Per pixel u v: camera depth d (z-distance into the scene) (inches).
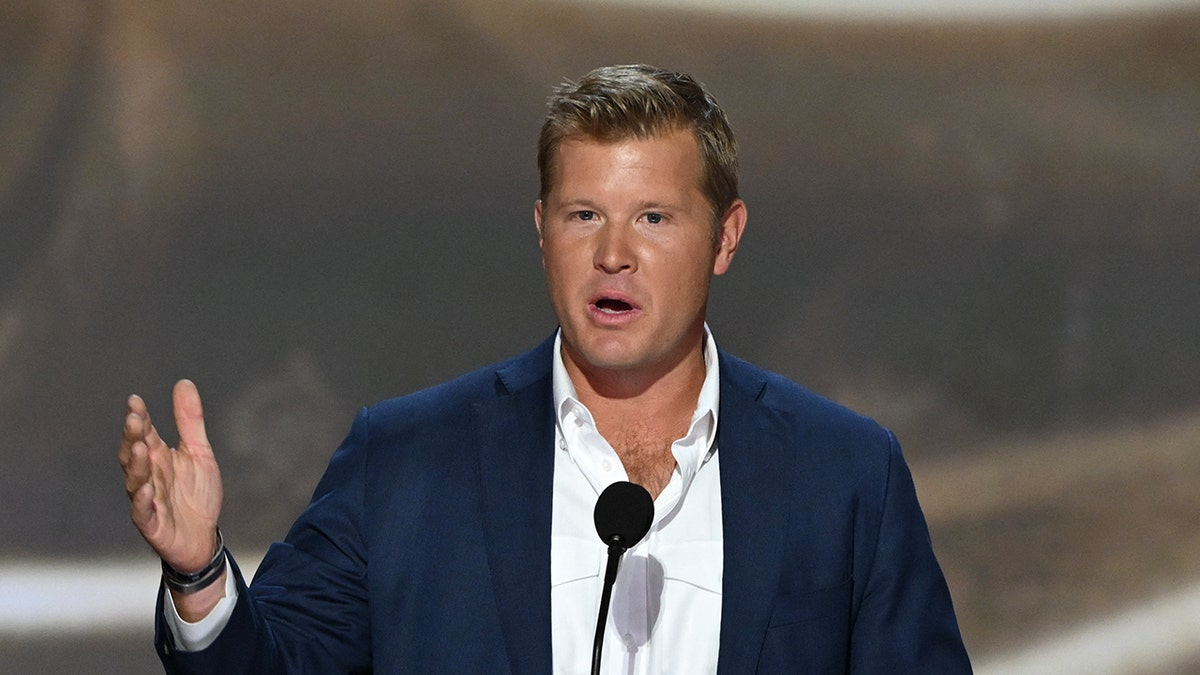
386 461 250.5
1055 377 663.1
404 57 660.7
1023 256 666.8
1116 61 671.1
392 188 658.2
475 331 658.8
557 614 242.4
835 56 668.1
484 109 661.9
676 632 241.1
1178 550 650.8
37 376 637.3
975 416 661.9
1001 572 653.3
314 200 655.1
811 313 663.1
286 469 642.8
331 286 653.3
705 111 244.7
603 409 258.8
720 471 252.2
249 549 636.1
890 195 666.8
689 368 257.6
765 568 242.4
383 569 242.2
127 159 650.8
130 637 612.7
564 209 239.1
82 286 643.5
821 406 262.4
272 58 657.0
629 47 665.6
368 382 652.1
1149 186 668.7
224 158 653.3
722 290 661.9
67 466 632.4
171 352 644.1
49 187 647.8
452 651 236.5
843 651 244.5
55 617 609.9
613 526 222.2
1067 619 648.4
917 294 664.4
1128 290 667.4
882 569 249.3
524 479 248.1
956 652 251.8
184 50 655.1
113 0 652.7
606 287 235.5
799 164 666.2
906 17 668.1
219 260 649.6
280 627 233.9
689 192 239.9
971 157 668.1
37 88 651.5
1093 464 658.2
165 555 207.9
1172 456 657.0
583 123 237.5
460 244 659.4
